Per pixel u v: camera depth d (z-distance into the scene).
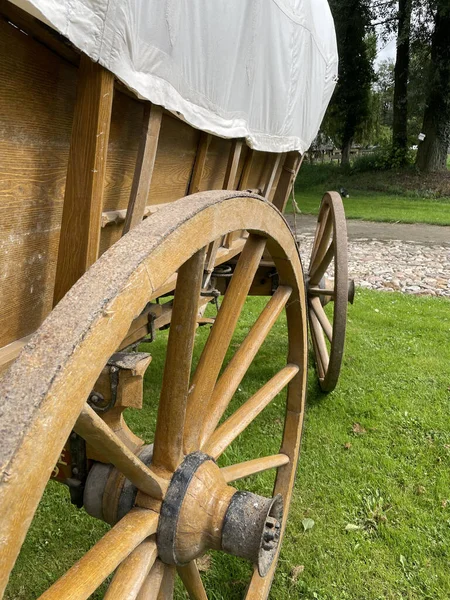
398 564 2.33
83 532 2.45
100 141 1.15
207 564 2.27
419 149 19.06
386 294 6.68
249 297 6.28
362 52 20.34
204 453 1.47
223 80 1.78
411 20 17.55
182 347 1.30
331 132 23.67
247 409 1.87
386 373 4.21
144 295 1.00
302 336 2.25
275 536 1.35
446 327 5.38
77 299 0.92
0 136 1.03
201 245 1.23
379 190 17.84
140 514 1.27
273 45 2.25
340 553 2.38
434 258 8.95
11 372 0.82
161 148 1.62
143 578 1.21
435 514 2.63
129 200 1.39
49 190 1.22
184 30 1.43
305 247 9.56
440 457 3.11
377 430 3.38
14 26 1.01
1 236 1.09
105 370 1.26
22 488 0.75
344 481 2.87
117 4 1.08
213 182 2.20
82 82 1.13
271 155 2.84
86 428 0.99
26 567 2.24
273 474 2.88
